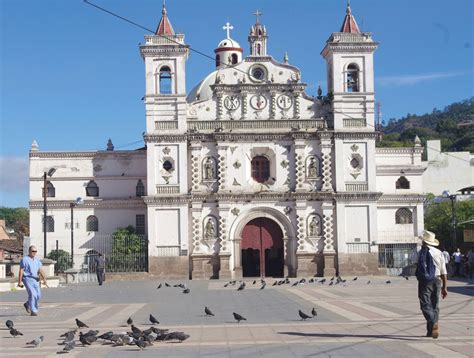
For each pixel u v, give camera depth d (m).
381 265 82.12
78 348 23.62
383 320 30.06
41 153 85.19
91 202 84.12
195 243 78.75
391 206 84.56
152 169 79.06
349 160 79.62
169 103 79.56
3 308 40.47
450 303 37.69
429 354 21.25
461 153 127.19
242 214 79.50
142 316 34.47
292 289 55.91
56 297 49.78
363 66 80.25
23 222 180.00
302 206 79.25
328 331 26.78
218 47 102.12
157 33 80.69
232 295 50.12
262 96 80.75
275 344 23.77
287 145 80.31
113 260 78.94
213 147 80.00
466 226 95.44
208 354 22.06
